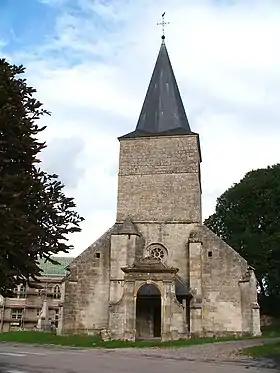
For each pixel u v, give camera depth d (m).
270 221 43.16
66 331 31.05
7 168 10.59
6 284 10.10
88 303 31.64
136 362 16.84
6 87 10.72
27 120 10.95
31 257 10.79
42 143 11.19
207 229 32.56
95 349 23.53
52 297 65.38
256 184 44.94
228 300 30.59
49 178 11.58
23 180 10.27
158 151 35.09
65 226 11.40
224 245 31.75
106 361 17.09
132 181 34.62
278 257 40.91
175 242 32.75
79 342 27.09
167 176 34.38
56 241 11.23
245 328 29.80
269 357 18.36
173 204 33.66
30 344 27.47
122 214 33.91
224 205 46.72
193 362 17.09
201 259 31.39
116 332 27.61
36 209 10.83
